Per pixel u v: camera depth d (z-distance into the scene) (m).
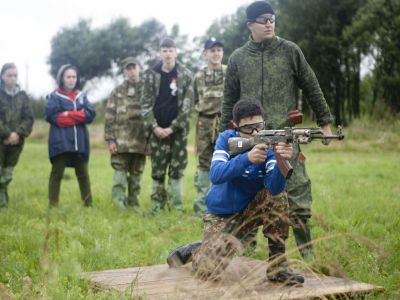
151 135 9.49
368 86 36.34
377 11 32.31
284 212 4.86
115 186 10.05
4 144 10.06
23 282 5.07
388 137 25.08
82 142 9.97
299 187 5.70
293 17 36.38
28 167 18.78
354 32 32.97
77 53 75.19
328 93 35.94
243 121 4.89
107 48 75.81
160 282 4.90
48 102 9.90
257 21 5.85
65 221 8.55
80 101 10.00
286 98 5.88
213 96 9.01
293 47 5.89
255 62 5.93
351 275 5.20
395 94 32.19
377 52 32.78
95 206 9.95
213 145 9.02
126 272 5.35
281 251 4.82
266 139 4.61
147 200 11.16
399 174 14.20
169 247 6.55
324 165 17.50
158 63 9.47
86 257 6.11
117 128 10.03
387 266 5.42
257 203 4.94
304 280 4.84
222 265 4.60
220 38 46.56
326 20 35.41
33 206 9.74
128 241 7.06
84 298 4.53
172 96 9.36
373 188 11.49
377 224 7.82
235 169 4.69
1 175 10.07
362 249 5.77
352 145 24.16
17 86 10.38
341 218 8.19
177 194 9.54
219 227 5.01
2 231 7.39
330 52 35.28
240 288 4.25
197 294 4.24
